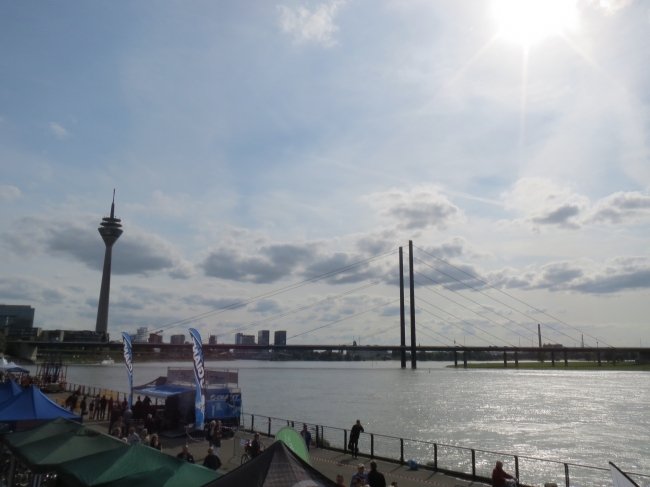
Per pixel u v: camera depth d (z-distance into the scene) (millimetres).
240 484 10305
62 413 22609
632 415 72625
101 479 12523
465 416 69562
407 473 23422
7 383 28641
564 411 77375
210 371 37188
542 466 36281
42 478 17062
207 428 32219
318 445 30328
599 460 40750
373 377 195250
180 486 11820
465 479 22406
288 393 111250
